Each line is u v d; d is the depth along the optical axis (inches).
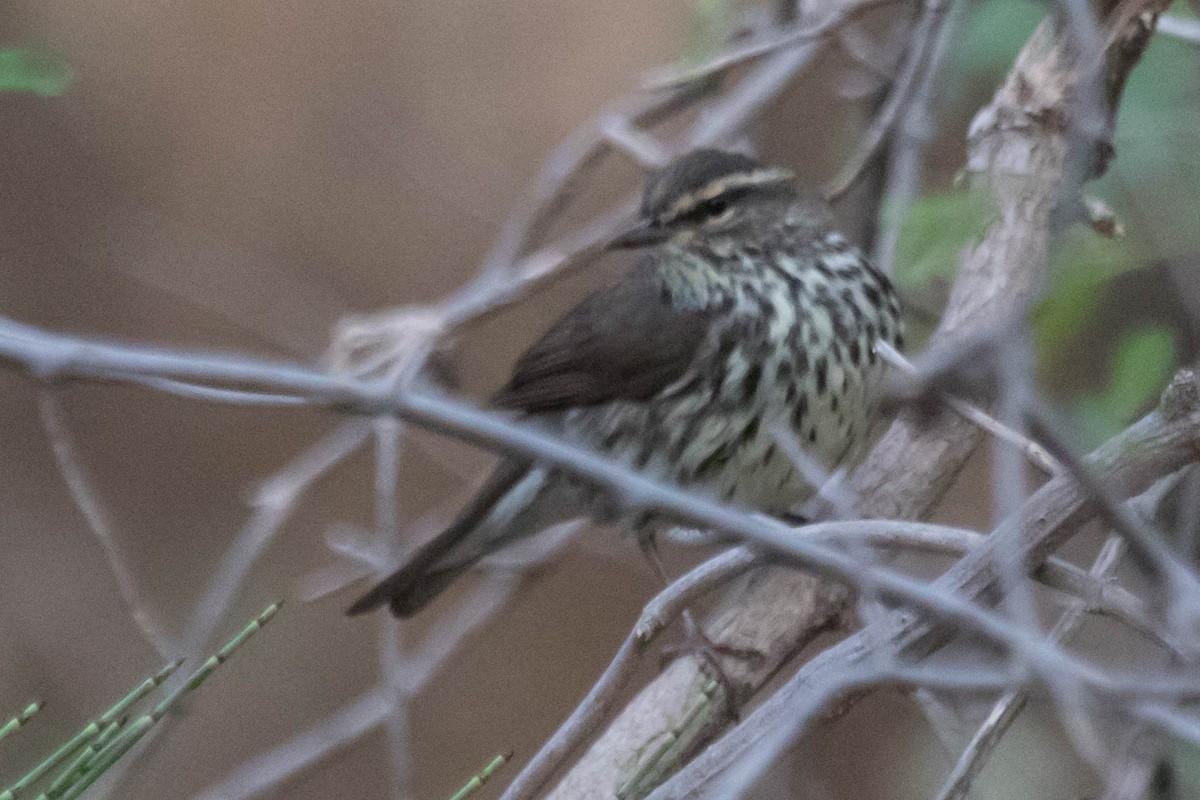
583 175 457.4
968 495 510.9
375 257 679.1
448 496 660.7
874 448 349.1
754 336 410.0
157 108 699.4
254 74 697.0
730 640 328.8
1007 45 389.4
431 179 684.7
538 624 663.8
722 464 418.6
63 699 668.7
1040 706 341.7
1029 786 379.9
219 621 403.2
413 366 375.9
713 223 414.6
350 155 691.4
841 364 406.9
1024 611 199.5
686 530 393.7
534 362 441.4
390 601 381.4
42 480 710.5
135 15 698.8
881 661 205.2
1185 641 199.9
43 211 696.4
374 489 684.1
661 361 418.3
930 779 493.7
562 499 427.5
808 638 330.0
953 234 287.6
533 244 474.3
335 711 650.2
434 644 467.5
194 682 228.2
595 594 664.4
